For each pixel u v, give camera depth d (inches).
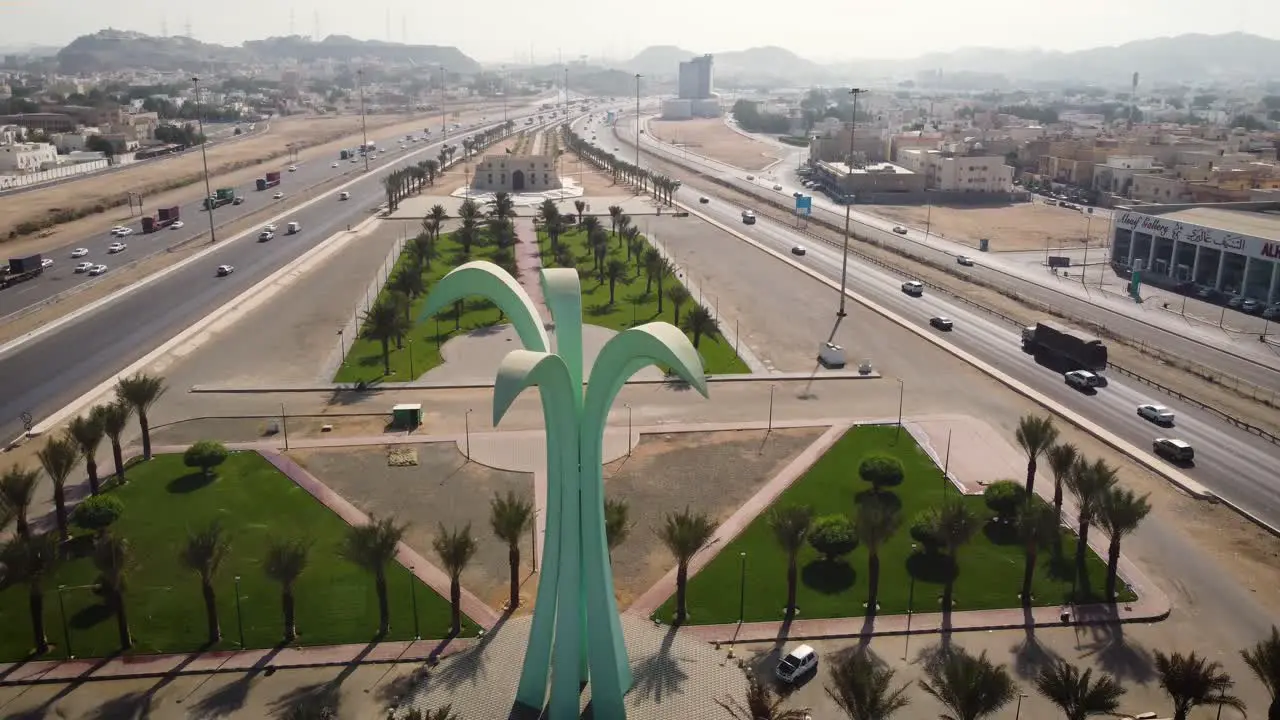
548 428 1657.2
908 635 2101.4
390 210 7755.9
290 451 3080.7
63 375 3774.6
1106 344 4333.2
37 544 1996.8
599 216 7726.4
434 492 2790.4
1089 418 3422.7
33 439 3132.4
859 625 2129.7
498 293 1745.8
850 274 5782.5
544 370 1509.6
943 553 2432.3
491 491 2797.7
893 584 2295.8
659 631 2054.6
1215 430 3312.0
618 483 2864.2
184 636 2066.9
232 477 2874.0
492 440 3176.7
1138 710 1856.5
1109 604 2217.0
